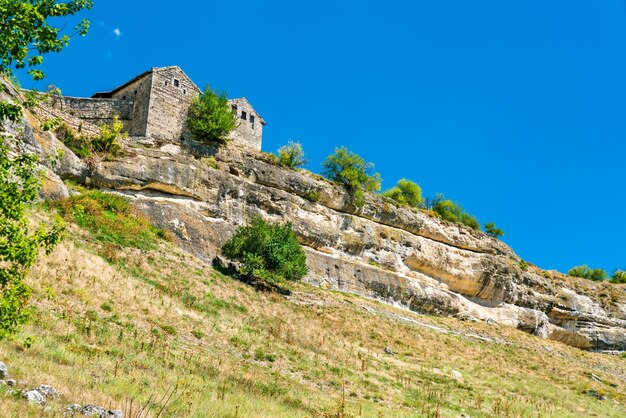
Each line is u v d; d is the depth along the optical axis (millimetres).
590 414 31984
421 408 26031
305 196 53812
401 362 35375
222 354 26328
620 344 68438
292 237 45531
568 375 42312
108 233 37062
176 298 31641
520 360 44469
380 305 50688
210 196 46875
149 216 41938
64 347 19469
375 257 55781
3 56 13133
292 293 43344
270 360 27750
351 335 38188
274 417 18422
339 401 23469
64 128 42031
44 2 13508
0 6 12906
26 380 15195
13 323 13461
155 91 52312
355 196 56125
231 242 44156
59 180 38344
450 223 63188
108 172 42406
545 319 65688
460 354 41562
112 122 52625
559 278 72625
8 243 13195
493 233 74625
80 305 24906
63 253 29500
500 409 28906
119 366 19391
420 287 55469
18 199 13516
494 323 59781
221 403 18266
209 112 53156
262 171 52281
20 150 34438
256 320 33656
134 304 27922
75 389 15539
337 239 53562
